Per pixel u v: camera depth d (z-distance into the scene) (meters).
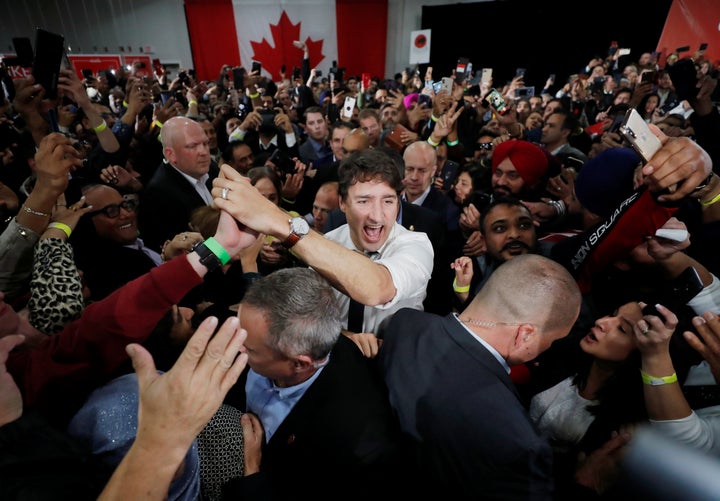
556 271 0.94
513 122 3.80
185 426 0.58
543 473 0.77
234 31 11.77
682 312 1.01
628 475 0.49
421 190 2.31
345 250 0.85
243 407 1.29
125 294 0.77
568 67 11.06
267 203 0.81
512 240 1.55
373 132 3.85
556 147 3.26
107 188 1.71
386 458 0.88
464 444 0.81
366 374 1.04
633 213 1.04
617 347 0.95
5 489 0.54
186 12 11.42
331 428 0.92
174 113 3.48
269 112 5.29
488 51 11.93
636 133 0.84
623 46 10.04
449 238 2.22
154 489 0.57
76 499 0.58
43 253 1.10
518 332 0.91
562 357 1.13
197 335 0.59
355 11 11.96
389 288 0.91
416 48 9.59
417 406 0.88
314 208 2.17
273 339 0.84
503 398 0.85
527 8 10.85
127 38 11.57
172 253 1.50
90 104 2.56
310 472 0.94
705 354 0.86
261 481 0.93
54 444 0.61
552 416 1.07
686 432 0.84
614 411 0.96
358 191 1.21
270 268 1.77
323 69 12.52
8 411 0.61
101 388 0.80
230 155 3.00
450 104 3.32
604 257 1.17
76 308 1.05
